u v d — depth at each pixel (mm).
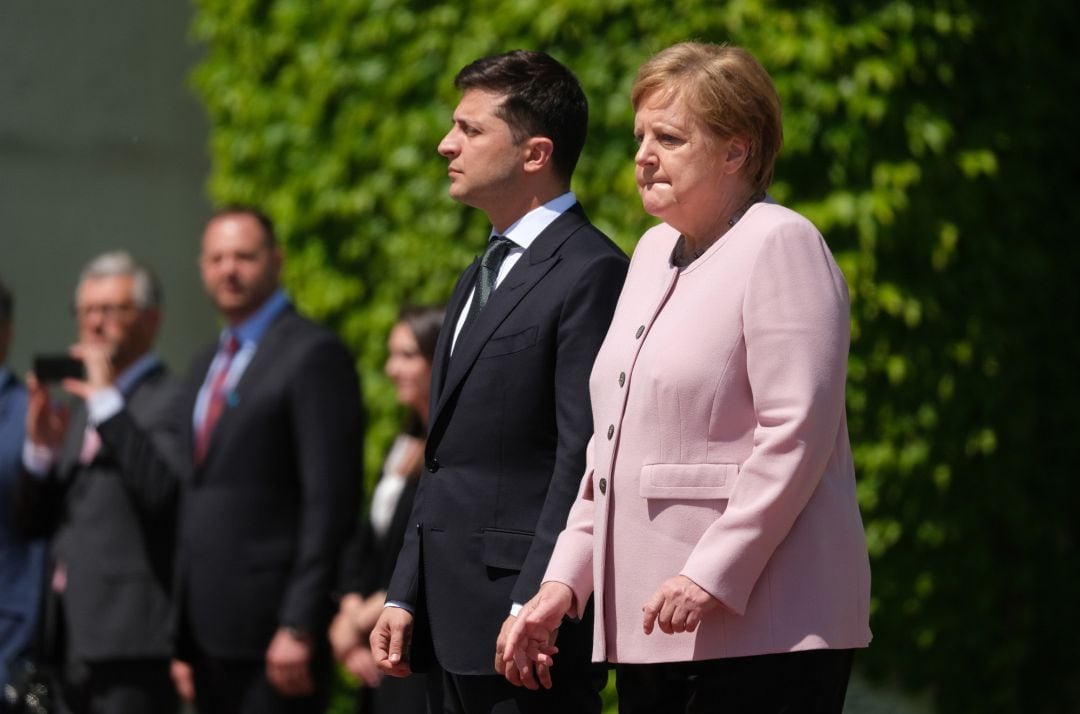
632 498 9195
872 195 17953
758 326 8812
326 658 15992
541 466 10734
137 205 24781
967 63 18859
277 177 21719
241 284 16297
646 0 18281
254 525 15836
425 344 15883
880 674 19047
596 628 9352
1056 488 20516
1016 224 19422
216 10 22578
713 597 8547
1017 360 19609
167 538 16734
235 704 15867
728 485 8922
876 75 17859
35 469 17375
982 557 19391
